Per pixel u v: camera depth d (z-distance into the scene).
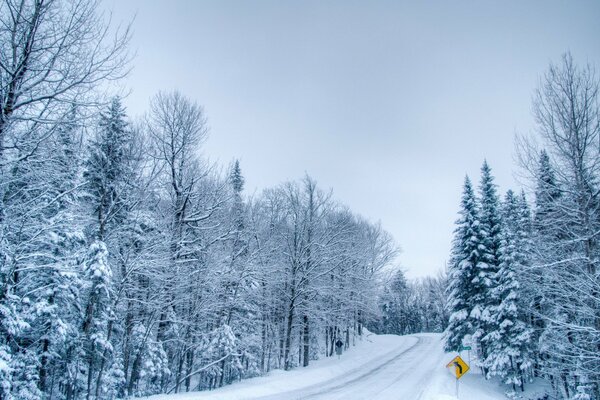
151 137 20.53
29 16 7.11
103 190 16.47
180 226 20.59
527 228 17.12
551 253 13.60
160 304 18.52
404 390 20.09
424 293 103.50
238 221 25.80
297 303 28.36
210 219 23.23
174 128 21.31
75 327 15.51
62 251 13.23
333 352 41.94
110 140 16.52
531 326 24.78
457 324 31.22
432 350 41.78
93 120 7.91
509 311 25.50
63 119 7.56
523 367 24.59
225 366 25.02
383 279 42.34
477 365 29.70
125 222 17.28
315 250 29.70
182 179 21.42
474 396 21.97
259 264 25.06
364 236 43.75
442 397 16.58
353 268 34.91
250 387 18.94
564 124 13.40
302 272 29.09
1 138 7.17
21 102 7.12
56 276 13.56
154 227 18.56
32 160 7.50
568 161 13.45
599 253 12.86
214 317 23.02
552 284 13.51
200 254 22.27
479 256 30.03
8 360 9.41
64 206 11.75
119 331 18.61
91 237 16.52
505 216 31.14
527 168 14.27
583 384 18.27
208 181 23.70
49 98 7.29
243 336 25.75
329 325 33.12
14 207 7.88
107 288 14.52
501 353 26.00
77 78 7.42
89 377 14.66
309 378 23.12
